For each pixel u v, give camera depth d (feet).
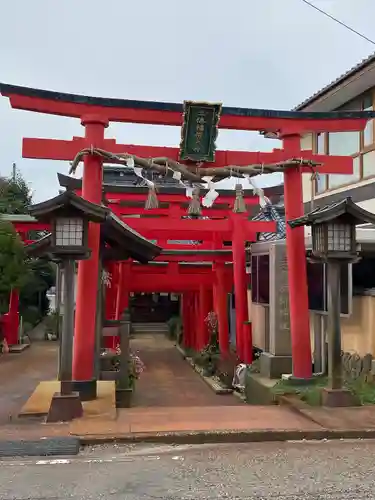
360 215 27.58
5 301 72.49
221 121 35.06
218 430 23.21
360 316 36.91
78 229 25.85
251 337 52.49
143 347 92.07
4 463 19.77
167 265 73.41
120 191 59.31
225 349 61.05
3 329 74.02
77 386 29.86
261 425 24.26
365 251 38.04
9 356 67.26
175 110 33.88
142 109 33.50
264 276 47.83
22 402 35.76
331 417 25.62
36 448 20.98
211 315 66.33
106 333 38.81
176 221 53.31
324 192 53.11
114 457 20.51
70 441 21.79
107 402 29.17
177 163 33.94
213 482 17.81
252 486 17.42
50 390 31.91
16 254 63.67
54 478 18.16
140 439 22.41
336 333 28.37
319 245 28.63
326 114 35.65
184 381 57.26
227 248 69.21
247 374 45.19
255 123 35.63
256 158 36.29
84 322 31.73
